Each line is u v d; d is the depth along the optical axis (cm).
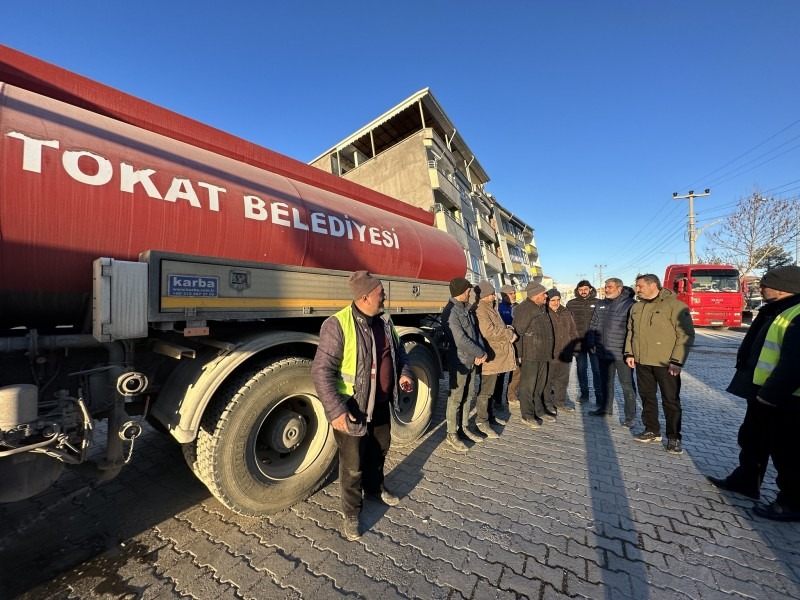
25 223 162
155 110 264
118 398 190
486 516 244
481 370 399
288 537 222
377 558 203
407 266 385
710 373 740
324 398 201
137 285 170
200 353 226
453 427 354
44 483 171
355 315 222
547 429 421
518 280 3925
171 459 331
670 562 199
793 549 211
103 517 243
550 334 429
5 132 160
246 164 290
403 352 264
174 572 193
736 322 1490
